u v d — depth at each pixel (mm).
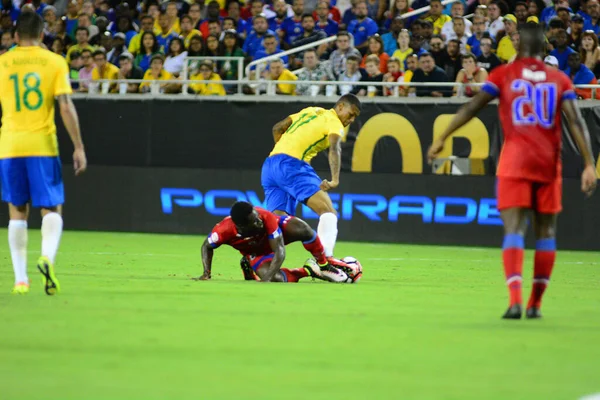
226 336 18875
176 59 63969
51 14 73188
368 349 17625
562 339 19234
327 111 35125
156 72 62938
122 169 61094
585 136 22359
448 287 31469
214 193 59812
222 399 13352
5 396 13359
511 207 22219
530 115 22094
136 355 16656
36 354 16656
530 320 22297
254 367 15750
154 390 13859
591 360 16859
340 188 58031
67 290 27625
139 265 38781
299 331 19719
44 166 26266
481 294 29000
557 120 22328
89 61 66062
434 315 22953
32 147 26141
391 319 21953
